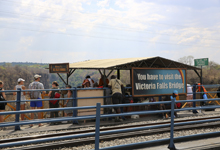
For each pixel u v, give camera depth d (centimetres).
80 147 591
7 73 8206
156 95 1048
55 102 898
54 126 821
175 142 609
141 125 817
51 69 998
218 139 648
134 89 992
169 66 1224
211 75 6544
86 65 1102
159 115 1039
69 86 962
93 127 819
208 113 1144
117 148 516
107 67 936
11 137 678
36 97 848
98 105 452
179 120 913
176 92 1043
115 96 891
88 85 984
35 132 737
